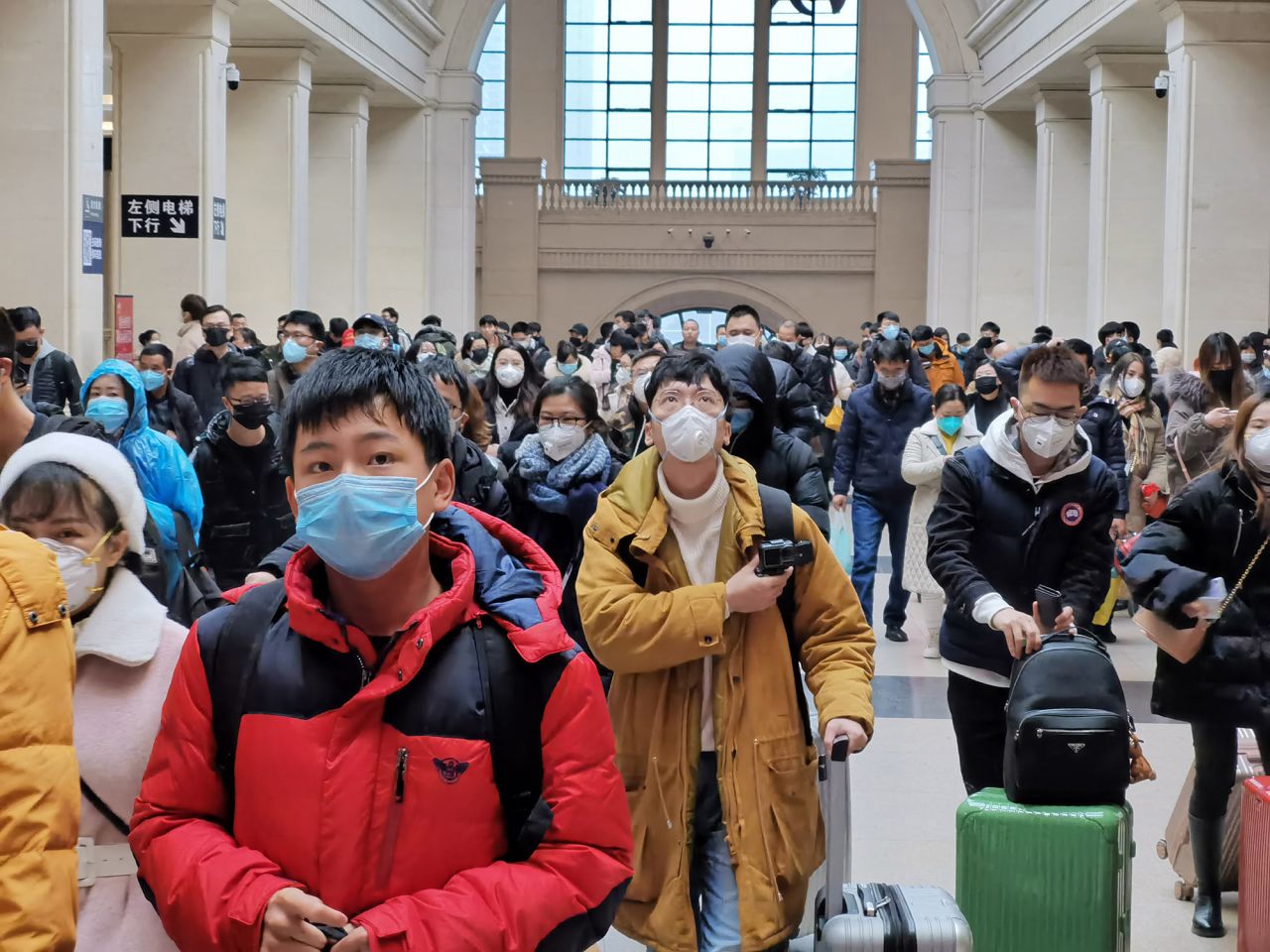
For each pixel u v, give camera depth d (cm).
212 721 228
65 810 229
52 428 433
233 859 215
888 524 940
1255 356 1162
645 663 337
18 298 1263
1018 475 442
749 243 3092
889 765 661
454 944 207
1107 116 1953
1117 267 1967
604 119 3406
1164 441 964
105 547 287
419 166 2644
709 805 352
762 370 463
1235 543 412
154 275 1623
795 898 345
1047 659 384
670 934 338
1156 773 642
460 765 218
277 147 1978
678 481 351
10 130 1258
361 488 215
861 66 3362
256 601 230
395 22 2358
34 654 230
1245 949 397
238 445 618
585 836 225
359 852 215
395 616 229
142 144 1620
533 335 2080
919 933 314
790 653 352
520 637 223
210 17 1612
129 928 282
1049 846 370
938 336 1625
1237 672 414
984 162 2588
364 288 2352
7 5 1252
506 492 544
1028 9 2191
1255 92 1598
